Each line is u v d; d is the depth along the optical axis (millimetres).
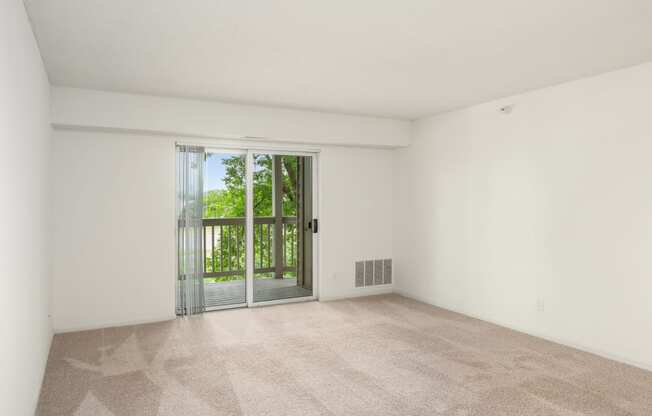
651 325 3197
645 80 3229
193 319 4598
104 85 3832
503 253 4355
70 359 3410
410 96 4297
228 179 5082
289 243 5414
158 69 3371
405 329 4246
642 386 2934
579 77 3619
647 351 3219
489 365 3307
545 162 3943
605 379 3051
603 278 3496
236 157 5129
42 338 3086
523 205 4152
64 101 3865
